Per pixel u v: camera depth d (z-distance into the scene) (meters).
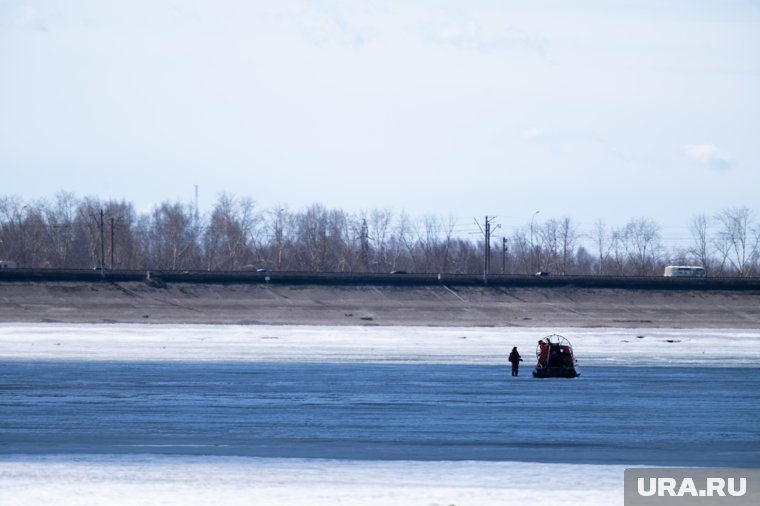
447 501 104.75
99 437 143.38
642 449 138.25
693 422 164.25
